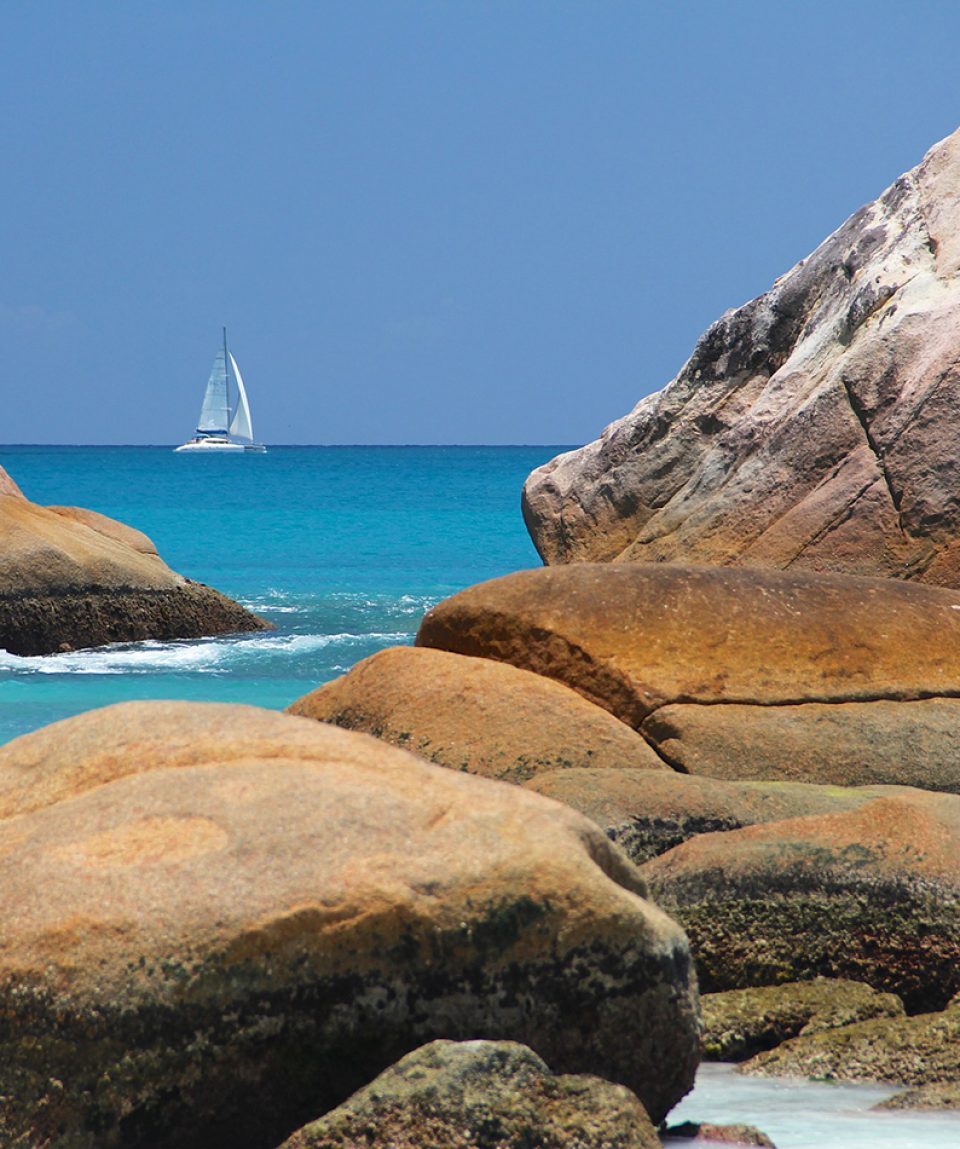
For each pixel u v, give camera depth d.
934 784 31.38
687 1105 20.52
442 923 17.16
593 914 17.52
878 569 49.03
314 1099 17.05
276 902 16.91
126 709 19.84
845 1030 22.22
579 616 33.75
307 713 33.31
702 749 31.31
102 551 75.50
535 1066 16.70
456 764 30.55
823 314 59.47
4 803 18.77
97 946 16.66
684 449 64.44
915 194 59.22
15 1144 16.38
